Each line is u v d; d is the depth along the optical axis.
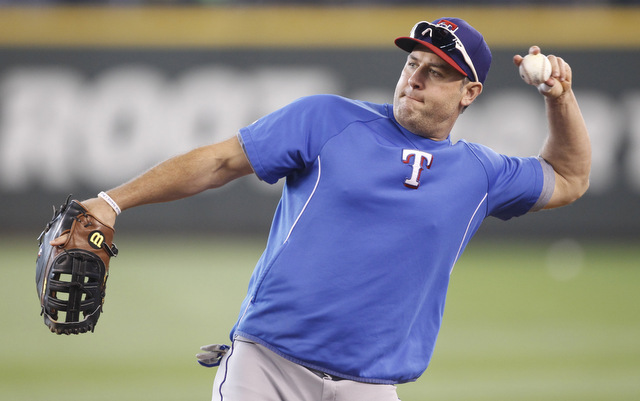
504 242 55.03
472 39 12.26
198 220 54.56
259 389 11.79
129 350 29.89
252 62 55.22
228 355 12.23
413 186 11.81
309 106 11.95
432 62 11.95
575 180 13.62
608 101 54.97
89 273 11.61
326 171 11.73
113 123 54.47
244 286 41.06
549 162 13.61
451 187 12.06
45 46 54.09
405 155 11.88
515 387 26.12
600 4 56.59
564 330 34.00
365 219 11.66
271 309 11.80
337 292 11.62
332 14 55.09
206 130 55.00
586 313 37.12
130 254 49.22
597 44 54.81
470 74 12.17
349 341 11.70
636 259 50.12
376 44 55.44
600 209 54.91
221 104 55.09
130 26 54.28
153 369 27.47
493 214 13.31
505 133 54.91
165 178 11.66
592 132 55.00
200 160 11.70
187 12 54.56
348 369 11.76
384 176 11.73
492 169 12.60
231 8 54.69
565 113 13.11
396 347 12.02
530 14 54.69
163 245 52.19
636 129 54.88
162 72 54.81
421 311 12.33
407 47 12.34
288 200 12.15
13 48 54.00
